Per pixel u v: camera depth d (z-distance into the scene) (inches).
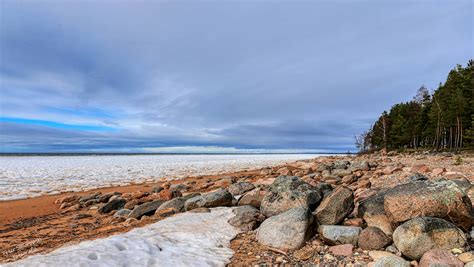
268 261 226.2
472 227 227.1
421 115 2265.0
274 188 344.2
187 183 822.5
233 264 221.9
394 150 2534.5
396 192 251.0
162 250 240.2
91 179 1026.1
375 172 703.1
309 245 250.4
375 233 232.2
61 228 369.1
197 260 222.8
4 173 1221.7
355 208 330.0
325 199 295.4
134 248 236.1
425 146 2386.8
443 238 202.2
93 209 514.9
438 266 175.3
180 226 305.7
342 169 868.0
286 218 263.6
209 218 337.1
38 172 1290.6
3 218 445.7
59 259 205.0
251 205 390.3
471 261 177.2
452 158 1190.3
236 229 299.7
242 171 1307.8
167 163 2226.9
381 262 194.5
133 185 869.2
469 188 322.0
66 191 747.4
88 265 197.6
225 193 416.2
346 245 236.7
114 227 343.6
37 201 593.9
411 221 215.0
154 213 410.0
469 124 1754.4
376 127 3070.9
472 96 1747.0
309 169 971.3
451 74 1968.5
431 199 228.8
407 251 205.2
